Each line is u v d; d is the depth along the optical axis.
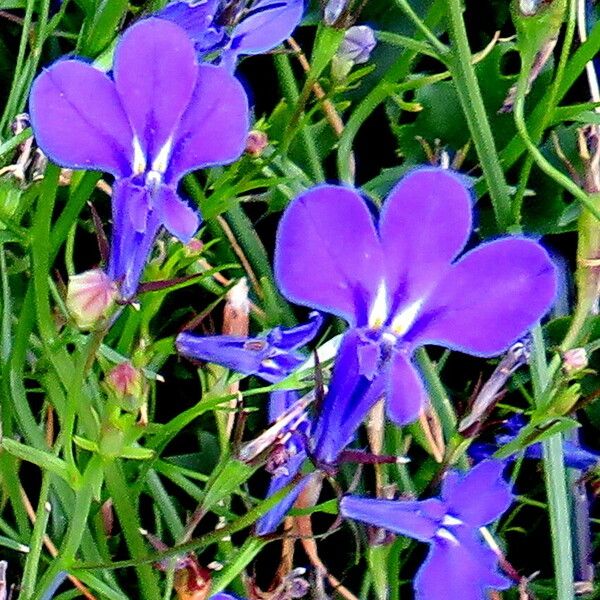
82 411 0.13
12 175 0.14
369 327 0.13
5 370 0.14
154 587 0.14
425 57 0.18
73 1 0.18
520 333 0.12
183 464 0.17
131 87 0.12
